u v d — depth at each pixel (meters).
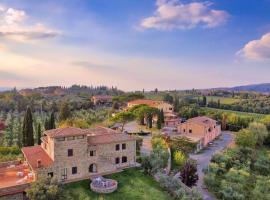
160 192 49.28
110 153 56.72
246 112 164.25
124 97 182.25
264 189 57.56
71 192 45.62
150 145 79.62
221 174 66.06
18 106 181.50
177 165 69.44
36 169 46.28
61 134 49.12
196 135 94.19
